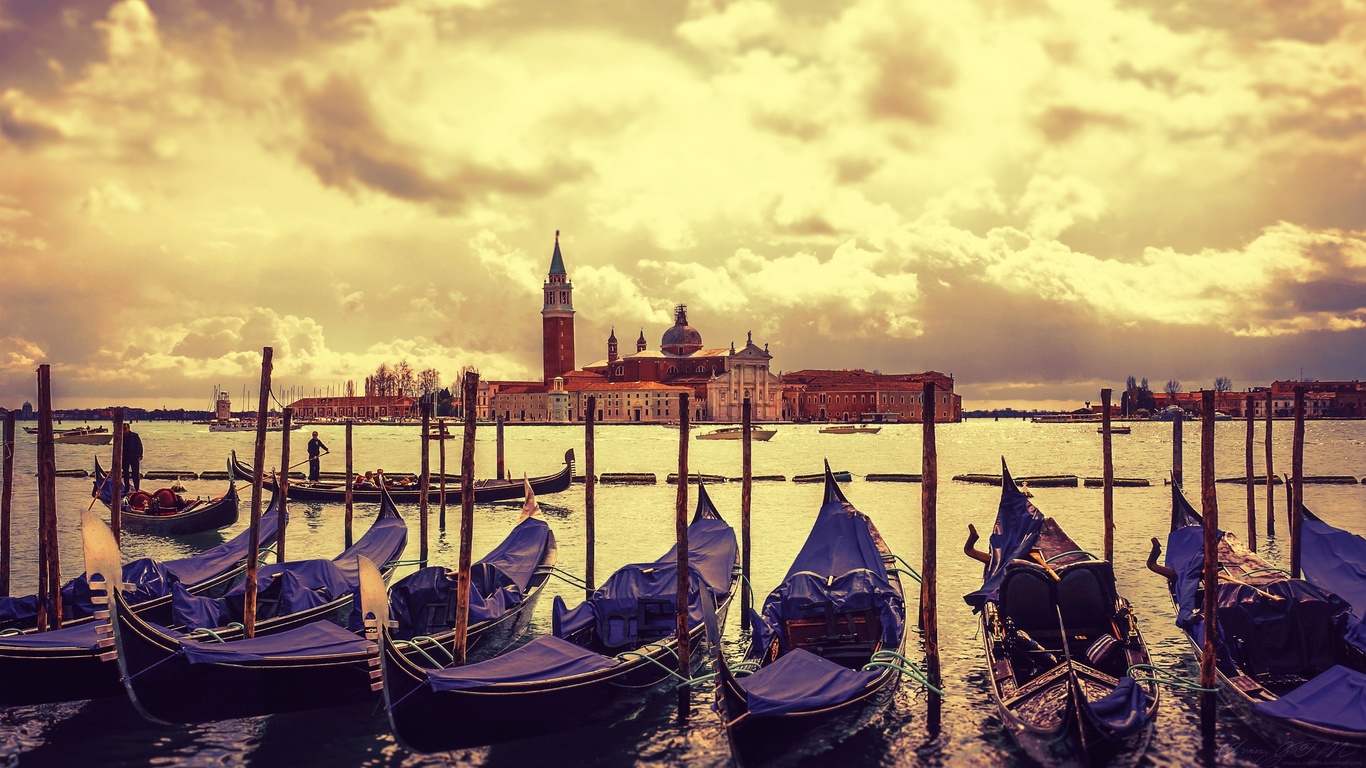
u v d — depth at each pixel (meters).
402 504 53.34
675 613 21.20
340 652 18.69
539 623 25.45
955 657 22.27
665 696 19.91
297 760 17.22
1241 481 64.44
